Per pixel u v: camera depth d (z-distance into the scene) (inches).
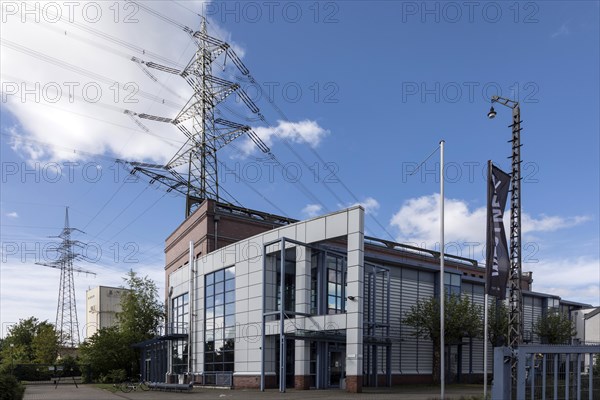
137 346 1733.5
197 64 2021.4
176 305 1669.5
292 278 1173.7
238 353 1234.0
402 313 1451.8
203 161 1951.3
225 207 1528.1
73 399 936.9
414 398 800.3
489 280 749.9
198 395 992.9
